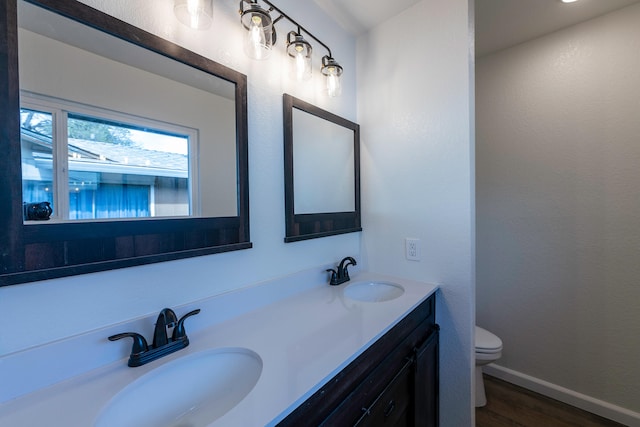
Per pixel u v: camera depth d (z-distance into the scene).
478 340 1.73
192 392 0.76
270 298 1.16
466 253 1.33
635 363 1.55
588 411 1.66
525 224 1.89
